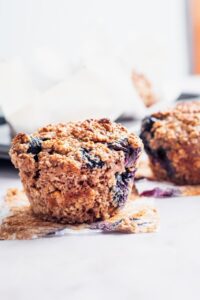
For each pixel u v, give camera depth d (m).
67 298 0.21
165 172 0.34
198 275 0.22
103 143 0.29
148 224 0.28
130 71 0.52
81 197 0.27
